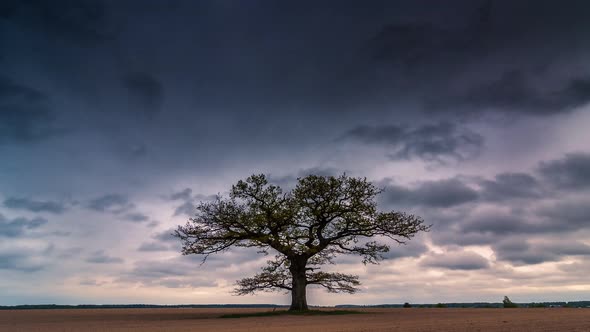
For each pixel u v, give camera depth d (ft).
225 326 80.59
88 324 94.02
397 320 93.20
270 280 132.87
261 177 137.28
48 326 87.92
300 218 137.08
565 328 63.93
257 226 134.41
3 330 76.38
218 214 134.51
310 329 69.10
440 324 77.05
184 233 134.62
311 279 136.26
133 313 177.06
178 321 104.42
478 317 100.73
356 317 109.60
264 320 100.99
